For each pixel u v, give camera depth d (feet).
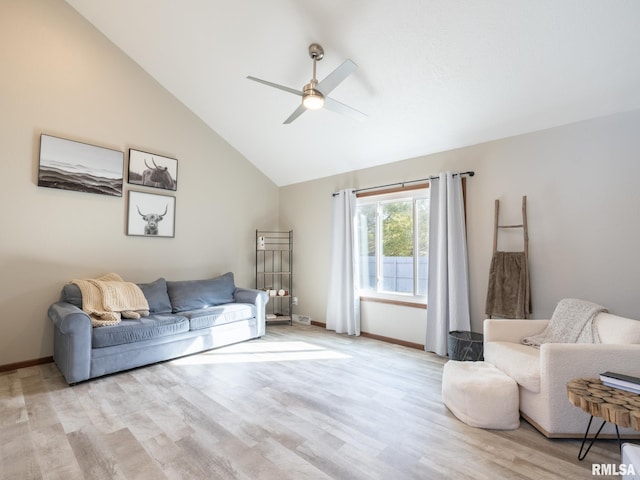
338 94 11.10
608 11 6.91
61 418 6.88
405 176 13.12
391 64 9.59
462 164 11.54
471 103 9.93
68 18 10.84
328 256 15.85
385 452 5.82
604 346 6.20
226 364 10.30
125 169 12.23
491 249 10.78
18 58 9.88
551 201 9.64
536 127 9.88
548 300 9.62
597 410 4.74
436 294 11.75
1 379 8.95
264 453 5.75
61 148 10.61
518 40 7.95
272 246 17.92
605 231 8.80
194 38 10.99
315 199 16.53
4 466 5.34
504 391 6.68
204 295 12.92
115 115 11.96
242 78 11.96
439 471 5.32
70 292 9.92
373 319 13.83
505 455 5.76
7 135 9.67
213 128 15.25
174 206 13.66
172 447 5.90
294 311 17.44
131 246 12.35
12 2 9.81
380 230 14.05
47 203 10.40
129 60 12.35
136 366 9.60
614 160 8.71
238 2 9.35
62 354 8.90
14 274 9.78
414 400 7.89
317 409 7.39
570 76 8.31
